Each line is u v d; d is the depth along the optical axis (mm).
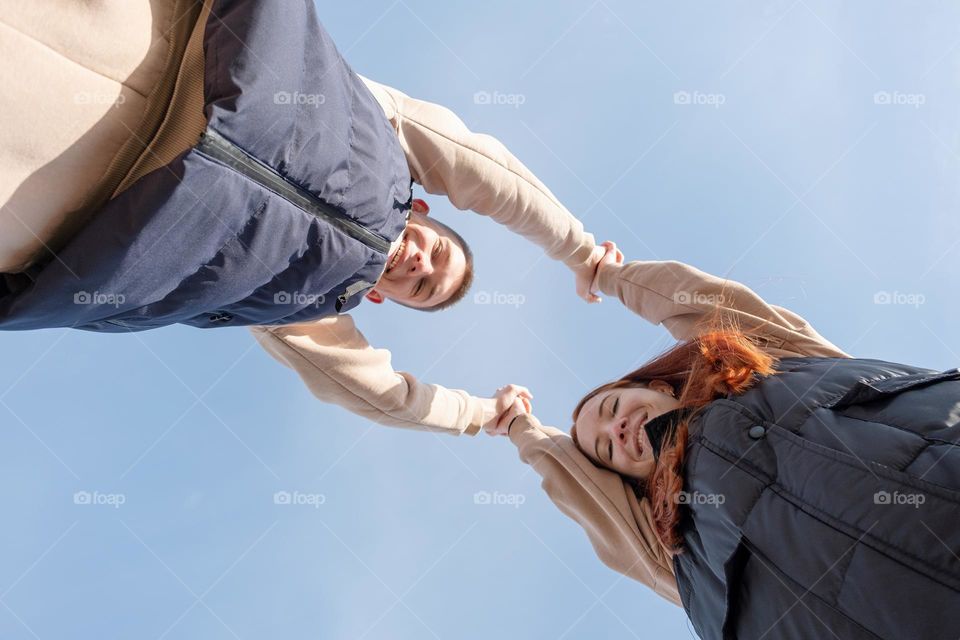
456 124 1883
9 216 813
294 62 982
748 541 1117
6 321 935
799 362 1410
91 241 872
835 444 1057
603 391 1933
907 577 875
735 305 1790
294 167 1084
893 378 1173
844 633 947
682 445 1350
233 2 910
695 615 1387
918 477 915
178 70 929
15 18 715
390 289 2014
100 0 784
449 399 2291
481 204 1950
